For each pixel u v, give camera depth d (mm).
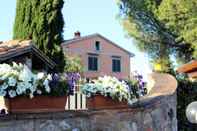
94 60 35219
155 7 20609
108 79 7273
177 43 20734
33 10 14102
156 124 8805
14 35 14656
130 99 7711
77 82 7039
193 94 11930
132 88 7914
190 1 17484
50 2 13992
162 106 9258
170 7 18156
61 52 14320
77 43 33875
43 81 5988
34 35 14016
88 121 6531
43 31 13945
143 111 8133
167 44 21109
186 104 11727
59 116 6016
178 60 21438
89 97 6930
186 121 11617
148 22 21188
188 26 17891
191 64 11555
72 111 6258
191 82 11992
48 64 13734
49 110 6086
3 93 5582
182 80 11891
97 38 35562
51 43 14055
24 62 13242
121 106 7426
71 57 26016
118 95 7297
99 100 7020
